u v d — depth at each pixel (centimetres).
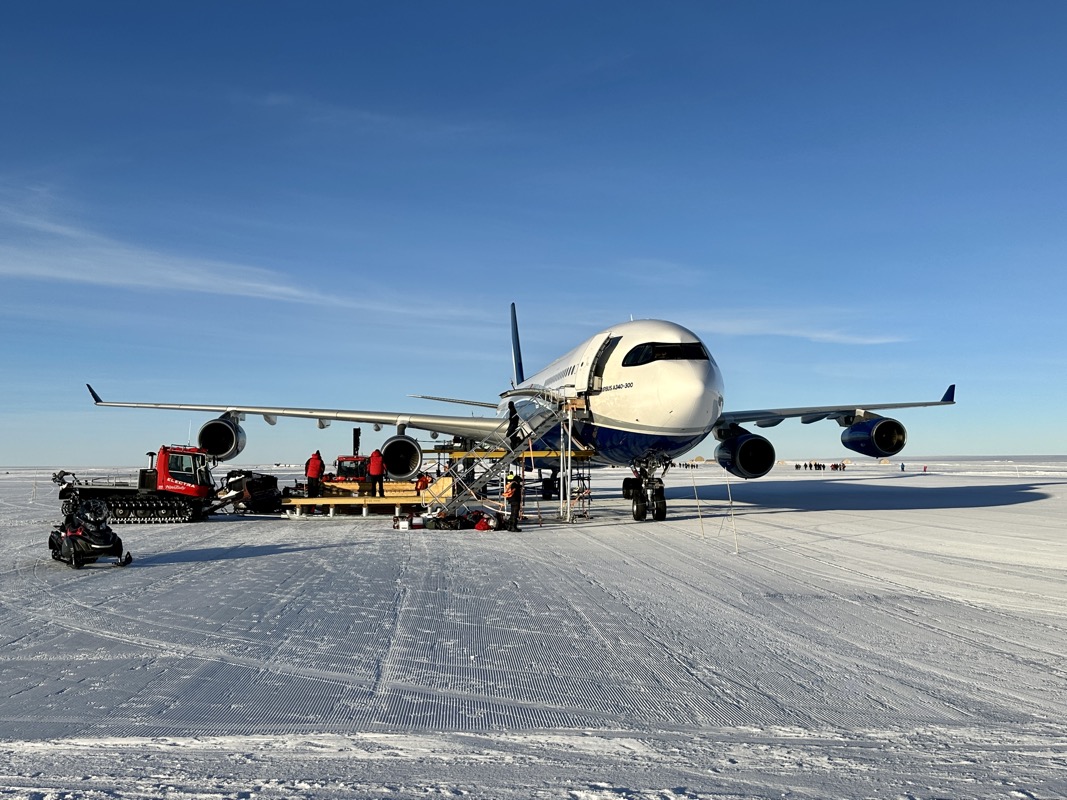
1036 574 1212
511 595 1043
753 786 435
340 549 1603
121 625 866
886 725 537
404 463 2295
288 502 2517
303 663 700
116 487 2397
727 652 737
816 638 794
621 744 502
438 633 817
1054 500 2953
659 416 1978
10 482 7200
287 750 491
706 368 2002
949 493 3516
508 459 2175
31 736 516
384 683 638
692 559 1396
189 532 2027
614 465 2400
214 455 2508
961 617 897
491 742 505
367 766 464
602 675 659
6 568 1346
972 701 590
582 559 1408
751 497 3300
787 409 2498
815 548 1538
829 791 429
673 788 432
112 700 594
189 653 739
